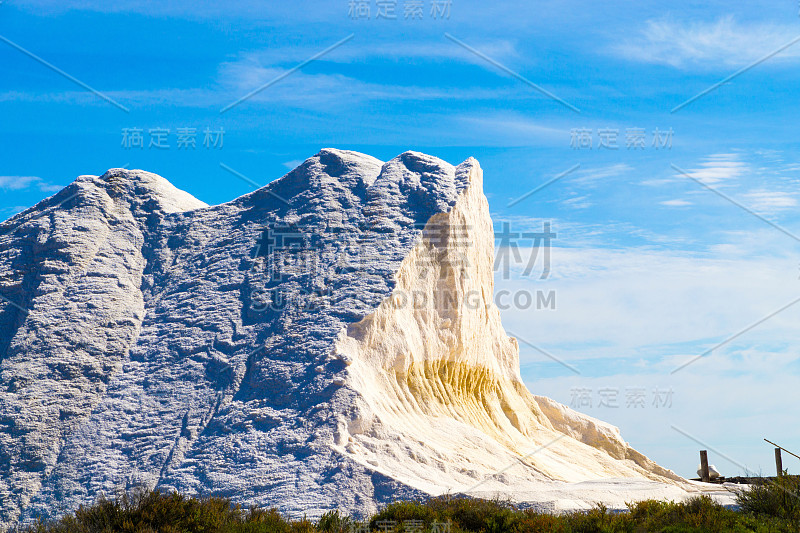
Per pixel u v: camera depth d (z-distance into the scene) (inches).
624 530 852.6
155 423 1454.2
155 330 1676.9
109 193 2014.0
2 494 1348.4
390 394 1509.6
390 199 1808.6
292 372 1457.9
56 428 1467.8
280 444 1327.5
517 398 1993.1
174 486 1286.9
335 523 928.3
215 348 1590.8
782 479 953.5
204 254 1838.1
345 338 1503.4
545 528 865.5
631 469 1964.8
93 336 1649.9
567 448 1916.8
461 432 1540.4
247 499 1227.2
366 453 1309.1
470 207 1871.3
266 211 1897.1
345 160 1952.5
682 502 965.8
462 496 1144.8
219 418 1421.0
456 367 1742.1
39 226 1887.3
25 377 1545.3
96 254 1845.5
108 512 845.2
